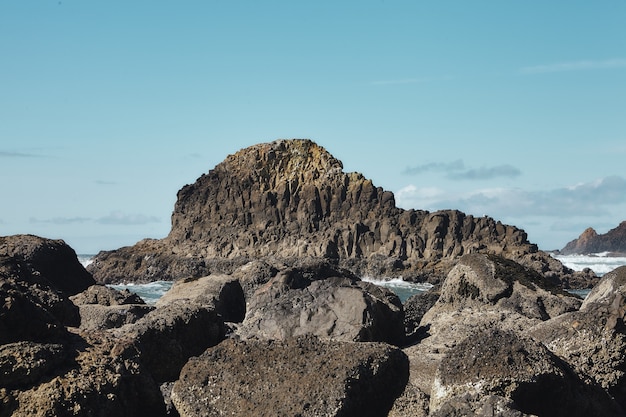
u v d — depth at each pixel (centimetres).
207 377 1798
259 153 16725
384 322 2498
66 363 1717
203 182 16712
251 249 15412
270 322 2422
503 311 2838
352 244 14800
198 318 2150
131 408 1723
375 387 1772
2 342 1728
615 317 1958
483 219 14662
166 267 14725
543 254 13412
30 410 1603
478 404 1550
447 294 3061
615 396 1936
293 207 15912
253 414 1708
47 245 3409
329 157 16588
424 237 14600
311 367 1780
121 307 2709
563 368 1769
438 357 2178
